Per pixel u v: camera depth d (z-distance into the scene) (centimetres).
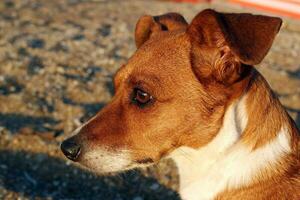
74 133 76
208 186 74
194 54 73
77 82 125
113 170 75
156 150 75
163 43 75
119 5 207
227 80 72
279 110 74
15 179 96
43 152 102
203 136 73
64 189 96
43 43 149
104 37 161
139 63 75
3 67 129
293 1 205
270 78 139
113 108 76
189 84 73
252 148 72
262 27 68
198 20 72
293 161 73
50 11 185
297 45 175
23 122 109
